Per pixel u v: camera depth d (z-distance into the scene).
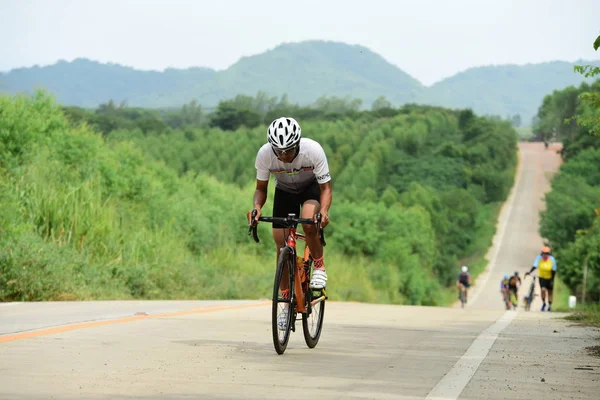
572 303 53.06
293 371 10.41
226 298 38.62
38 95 43.56
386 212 107.56
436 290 105.19
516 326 19.31
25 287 24.56
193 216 52.38
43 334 13.62
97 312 18.72
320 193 13.00
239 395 8.58
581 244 98.19
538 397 8.93
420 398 8.67
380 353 12.66
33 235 29.69
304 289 12.93
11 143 37.12
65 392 8.46
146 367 10.34
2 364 10.23
